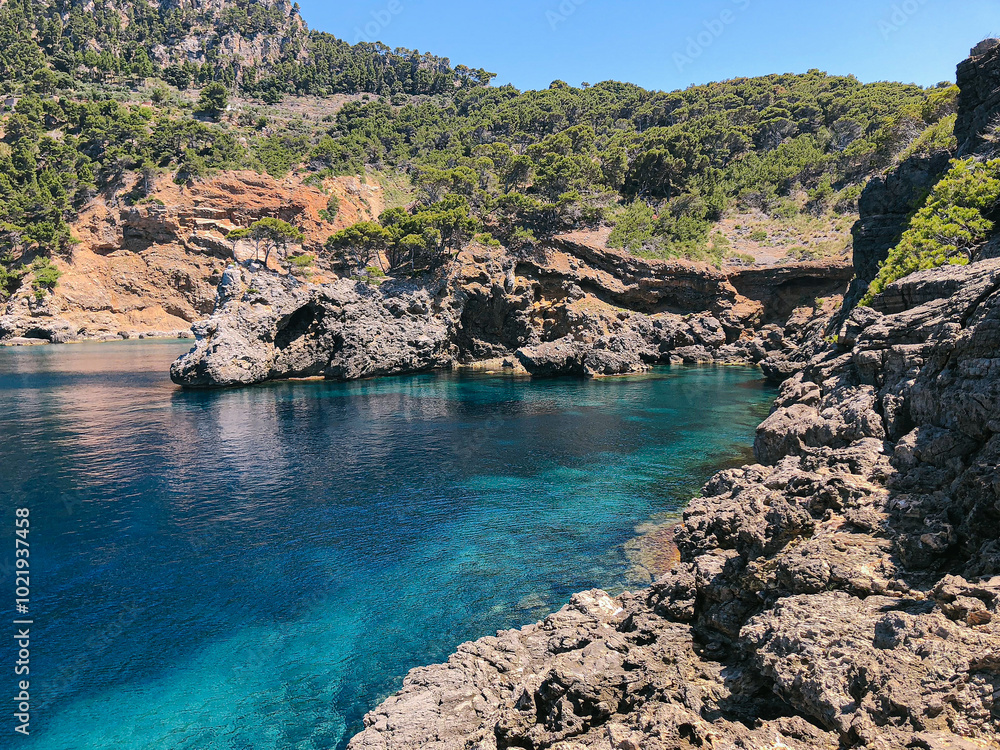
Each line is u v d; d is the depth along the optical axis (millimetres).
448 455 47031
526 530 32250
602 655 15773
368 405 67875
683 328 106062
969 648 10773
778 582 15734
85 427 56781
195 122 160250
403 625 23344
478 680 17359
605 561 28453
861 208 72062
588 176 130750
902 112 114625
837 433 24234
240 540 31203
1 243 142750
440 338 95062
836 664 11758
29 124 158125
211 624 23531
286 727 18109
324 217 151750
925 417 20234
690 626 17375
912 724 10008
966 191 45281
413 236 98688
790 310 107375
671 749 11727
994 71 59969
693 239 116875
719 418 58500
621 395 72625
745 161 144625
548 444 49938
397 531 32312
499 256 103750
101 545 30672
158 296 151500
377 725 15641
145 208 150000
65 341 138750
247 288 86875
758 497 20484
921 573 14453
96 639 22578
